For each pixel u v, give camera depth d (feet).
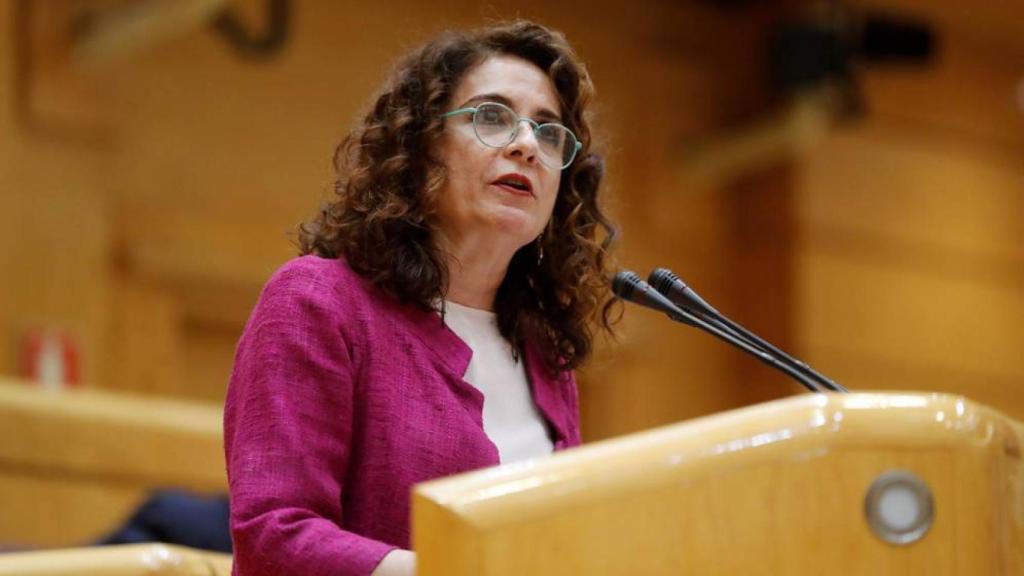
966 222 50.80
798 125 44.47
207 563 14.47
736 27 48.75
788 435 9.54
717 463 9.37
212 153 39.50
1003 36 51.85
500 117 13.02
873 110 49.67
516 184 12.98
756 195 48.42
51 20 37.29
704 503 9.32
